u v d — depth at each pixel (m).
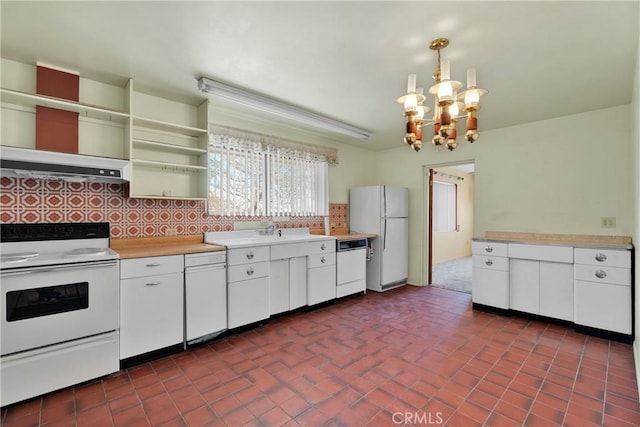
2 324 1.81
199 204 3.28
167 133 3.07
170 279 2.50
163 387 2.05
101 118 2.69
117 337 2.22
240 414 1.77
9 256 2.05
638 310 2.24
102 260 2.16
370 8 1.70
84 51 2.19
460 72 2.45
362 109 3.34
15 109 2.34
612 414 1.76
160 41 2.05
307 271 3.63
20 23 1.86
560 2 1.64
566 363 2.36
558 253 3.11
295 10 1.73
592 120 3.35
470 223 8.52
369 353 2.53
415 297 4.24
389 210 4.64
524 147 3.82
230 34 1.97
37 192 2.42
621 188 3.18
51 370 1.95
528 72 2.45
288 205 4.07
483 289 3.63
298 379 2.14
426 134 4.38
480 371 2.24
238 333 2.97
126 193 2.80
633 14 1.73
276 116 3.56
